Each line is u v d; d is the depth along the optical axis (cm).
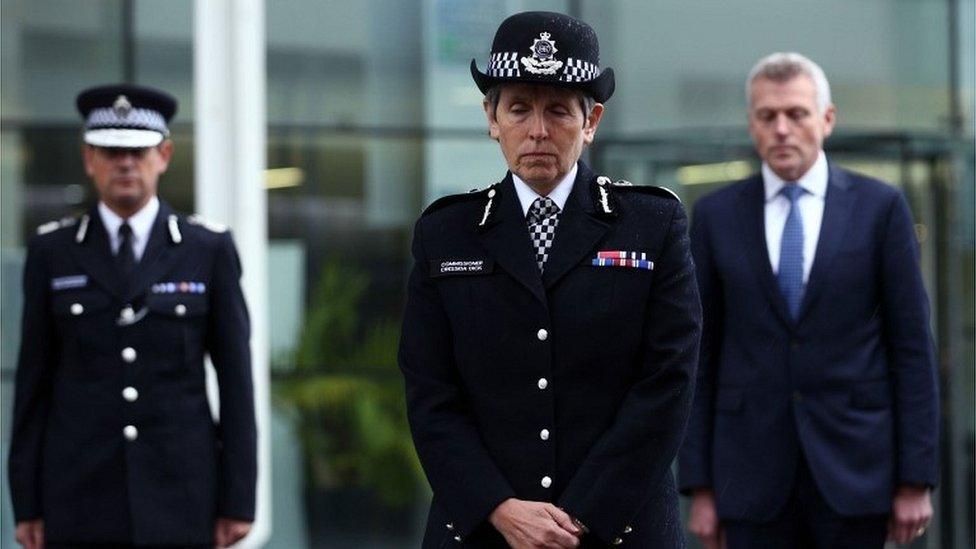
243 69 1017
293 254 1180
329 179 1182
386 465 1192
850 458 710
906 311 714
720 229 737
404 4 1188
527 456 497
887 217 721
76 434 760
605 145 1217
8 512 1127
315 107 1180
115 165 773
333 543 1191
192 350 772
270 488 1188
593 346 496
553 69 483
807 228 725
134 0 1155
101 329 764
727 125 1218
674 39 1216
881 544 721
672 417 493
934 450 709
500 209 507
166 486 759
